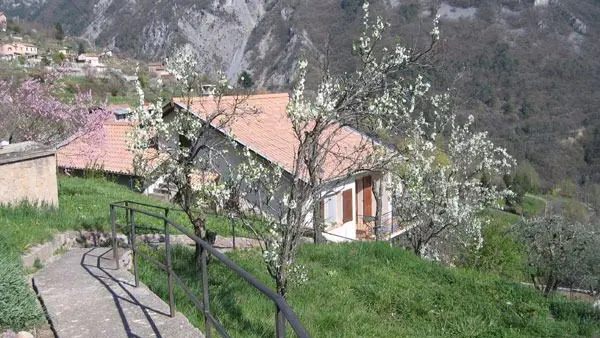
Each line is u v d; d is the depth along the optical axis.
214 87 11.12
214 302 7.12
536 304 9.76
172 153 9.70
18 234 7.90
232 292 8.09
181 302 6.68
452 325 8.72
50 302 5.96
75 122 22.31
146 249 9.47
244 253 11.45
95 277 6.92
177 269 8.70
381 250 12.10
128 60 105.06
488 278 10.99
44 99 21.20
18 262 6.68
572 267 18.44
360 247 12.30
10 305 5.21
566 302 9.87
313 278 10.22
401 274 11.01
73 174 22.16
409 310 9.23
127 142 9.77
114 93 58.91
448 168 15.59
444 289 10.24
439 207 14.88
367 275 10.74
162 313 5.64
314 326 7.51
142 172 9.98
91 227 9.82
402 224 15.36
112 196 15.05
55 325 5.32
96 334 5.11
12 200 9.97
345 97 8.13
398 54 8.53
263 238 7.98
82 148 22.62
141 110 9.57
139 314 5.61
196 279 8.20
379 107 8.66
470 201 16.81
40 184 10.57
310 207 8.05
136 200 14.84
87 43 125.31
